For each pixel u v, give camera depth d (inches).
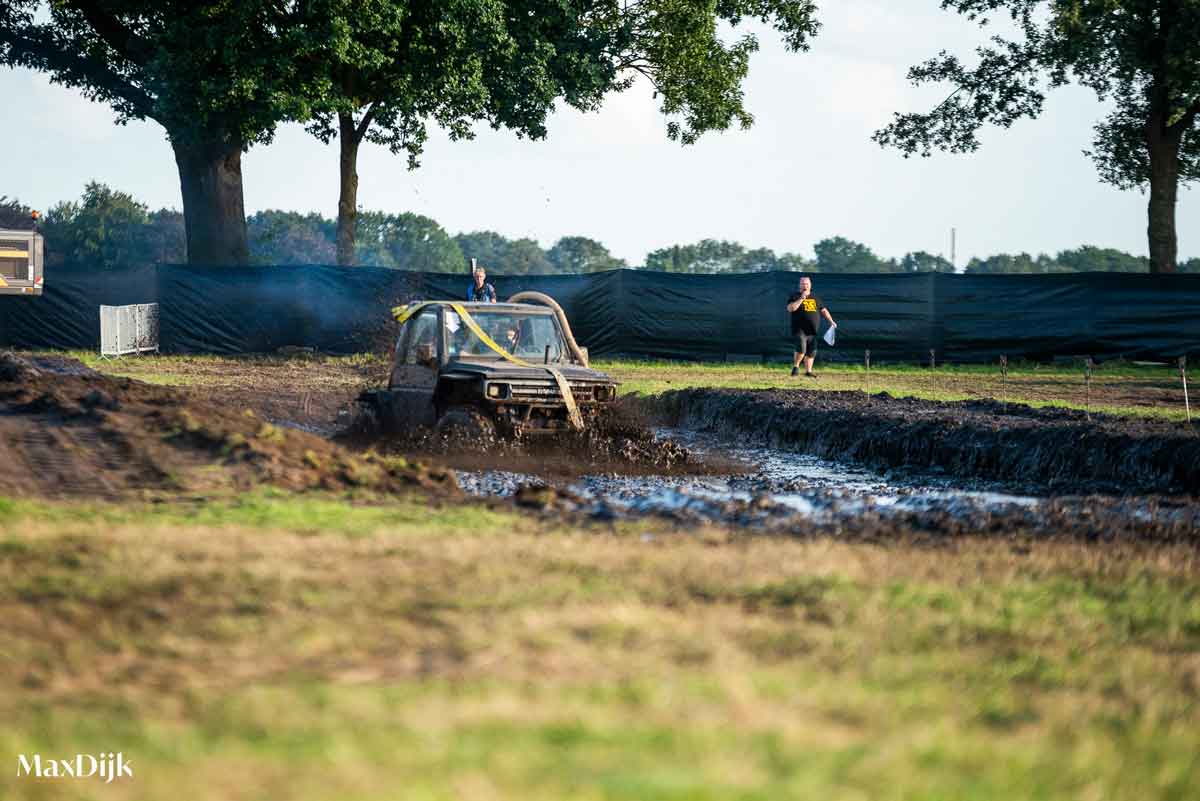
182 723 525.7
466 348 1989.4
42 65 5718.5
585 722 520.4
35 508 1040.2
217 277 4768.7
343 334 4749.0
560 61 5300.2
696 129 6323.8
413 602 749.9
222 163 5620.1
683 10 5762.8
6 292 4672.7
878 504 1504.7
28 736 506.3
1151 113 6186.0
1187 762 520.7
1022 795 467.8
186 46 4640.8
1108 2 5433.1
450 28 4722.0
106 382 1971.0
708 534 1072.8
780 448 2359.7
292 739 500.7
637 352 4739.2
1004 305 4589.1
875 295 4623.5
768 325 4677.7
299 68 4800.7
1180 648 733.9
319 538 954.1
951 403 2532.0
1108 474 1755.7
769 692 583.2
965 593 846.5
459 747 488.1
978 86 6373.0
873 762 487.5
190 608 726.5
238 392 2923.2
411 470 1392.7
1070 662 684.7
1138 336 4517.7
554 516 1160.8
